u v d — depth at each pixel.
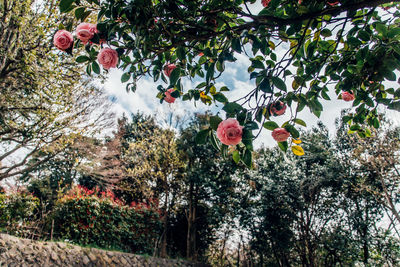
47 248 7.32
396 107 2.38
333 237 12.60
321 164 14.57
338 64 2.40
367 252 12.55
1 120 8.65
